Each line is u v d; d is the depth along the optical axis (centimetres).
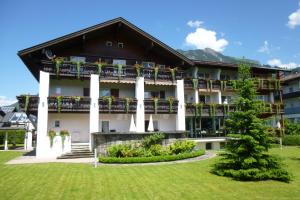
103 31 2695
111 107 2516
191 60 2902
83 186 1161
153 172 1474
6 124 4384
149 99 2684
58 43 2442
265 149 1320
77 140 2581
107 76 2567
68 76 2439
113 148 1933
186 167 1627
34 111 2436
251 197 1030
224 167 1431
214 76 3325
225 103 3180
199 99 3297
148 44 2789
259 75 3684
